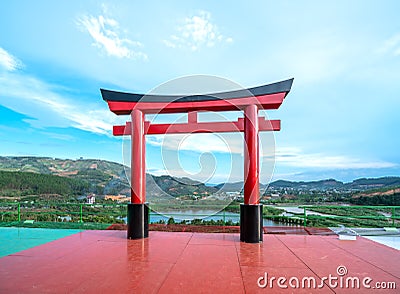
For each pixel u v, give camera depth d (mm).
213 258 4090
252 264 3820
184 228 6293
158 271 3521
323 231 5906
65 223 6824
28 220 6957
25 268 3639
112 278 3273
